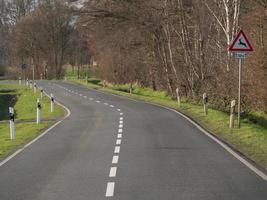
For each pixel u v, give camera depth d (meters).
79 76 163.75
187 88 69.44
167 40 73.31
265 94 40.66
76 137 30.20
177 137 29.03
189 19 66.38
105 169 18.59
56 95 79.81
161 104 60.88
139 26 74.25
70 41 168.12
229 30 53.06
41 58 168.88
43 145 27.02
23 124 42.81
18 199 13.98
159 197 13.73
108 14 72.00
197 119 41.28
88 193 14.47
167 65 77.81
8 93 96.88
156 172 17.77
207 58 63.94
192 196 13.80
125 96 77.50
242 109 44.53
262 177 16.70
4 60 192.00
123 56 103.06
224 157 21.34
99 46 110.44
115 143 26.58
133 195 14.04
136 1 70.50
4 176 17.92
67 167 19.38
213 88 54.78
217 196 13.80
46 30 166.00
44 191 15.00
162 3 67.62
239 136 29.11
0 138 32.94
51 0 166.75
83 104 61.91
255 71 40.59
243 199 13.42
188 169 18.38
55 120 43.88
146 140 27.70
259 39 40.25
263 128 35.31
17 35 167.50
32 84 108.56
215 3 62.31
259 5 40.12
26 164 20.61
